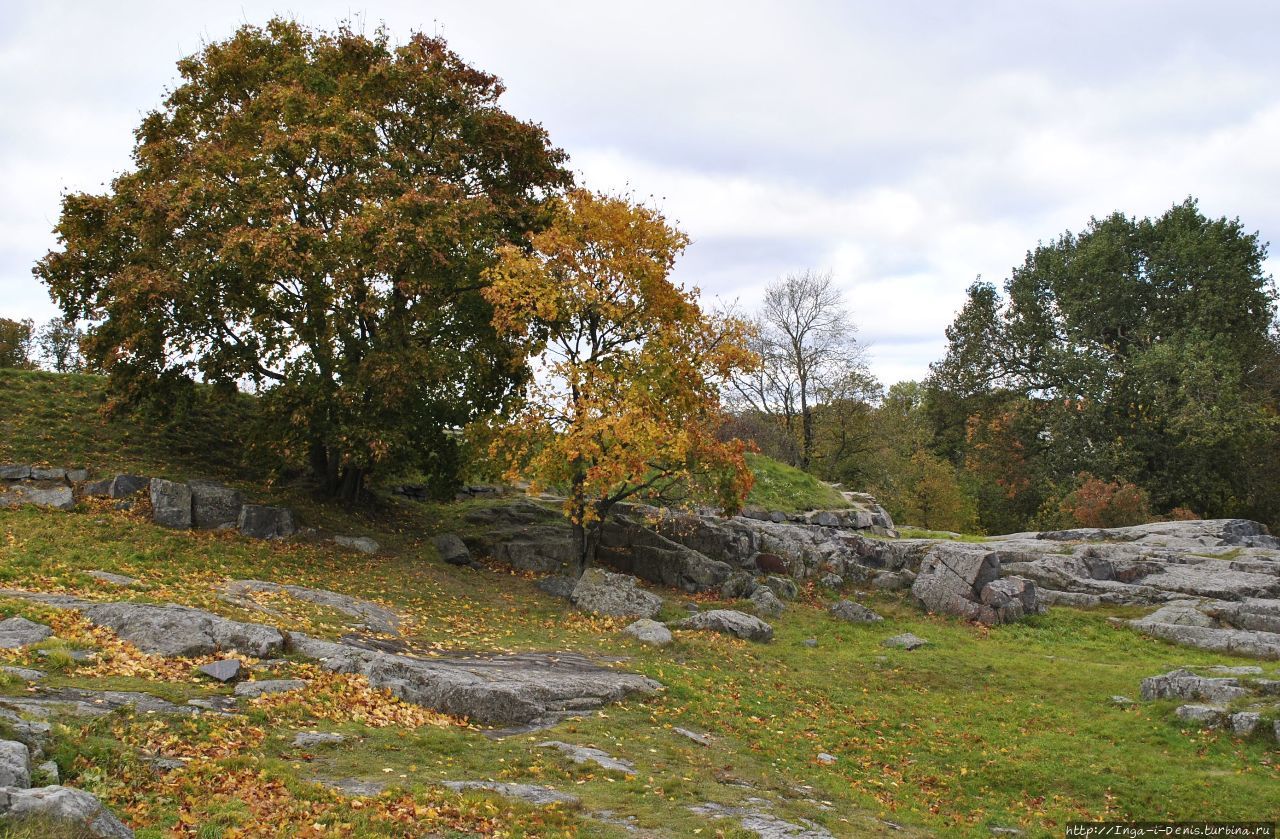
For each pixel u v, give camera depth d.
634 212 27.55
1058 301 61.28
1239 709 18.67
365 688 15.26
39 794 7.91
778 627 27.11
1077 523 51.66
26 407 29.95
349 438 25.78
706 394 28.56
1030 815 14.77
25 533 21.83
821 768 16.00
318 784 10.62
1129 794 15.62
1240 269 57.66
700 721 17.55
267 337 26.61
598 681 18.25
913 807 14.60
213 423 32.97
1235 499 55.62
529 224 31.00
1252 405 52.88
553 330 28.45
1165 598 30.45
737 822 11.73
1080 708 20.73
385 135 29.55
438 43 31.36
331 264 25.02
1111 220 62.34
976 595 29.95
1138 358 55.03
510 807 10.88
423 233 25.27
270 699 13.64
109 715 11.33
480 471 29.05
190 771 10.30
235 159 26.20
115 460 28.00
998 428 61.81
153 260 25.30
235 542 24.81
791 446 60.31
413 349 26.42
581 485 27.81
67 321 27.53
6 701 10.98
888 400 73.81
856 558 34.69
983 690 22.03
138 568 20.80
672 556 30.70
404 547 28.53
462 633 21.78
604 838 10.35
